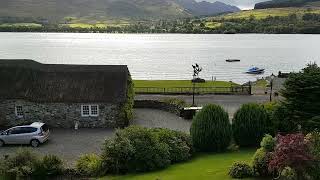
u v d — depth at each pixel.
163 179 32.00
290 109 40.34
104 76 50.75
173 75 130.75
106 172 35.62
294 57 195.62
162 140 38.12
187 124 50.47
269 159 31.09
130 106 51.94
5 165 34.53
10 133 42.94
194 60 182.00
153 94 69.25
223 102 62.56
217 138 39.84
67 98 49.06
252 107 41.28
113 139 36.78
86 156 36.56
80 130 48.69
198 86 76.75
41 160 35.03
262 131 40.88
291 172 27.67
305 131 38.38
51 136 46.25
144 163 35.72
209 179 31.16
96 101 48.91
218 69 147.62
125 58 192.88
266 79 91.44
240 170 31.55
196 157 39.03
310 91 39.75
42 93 49.59
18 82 50.50
